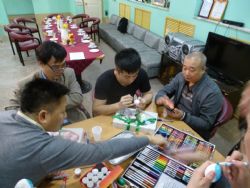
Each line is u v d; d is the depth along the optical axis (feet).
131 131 4.17
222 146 7.09
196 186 2.21
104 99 5.10
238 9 7.98
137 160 3.38
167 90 5.84
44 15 21.40
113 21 19.19
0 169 2.60
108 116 4.63
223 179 2.30
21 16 22.61
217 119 4.97
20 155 2.55
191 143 3.84
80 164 2.73
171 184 3.00
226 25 8.32
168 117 4.77
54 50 4.67
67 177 3.16
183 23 10.69
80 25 16.46
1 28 17.87
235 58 7.77
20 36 11.71
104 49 16.39
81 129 4.03
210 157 3.55
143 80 5.37
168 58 10.38
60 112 2.84
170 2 11.41
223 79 8.44
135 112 4.59
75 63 8.67
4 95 9.67
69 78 5.56
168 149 3.68
